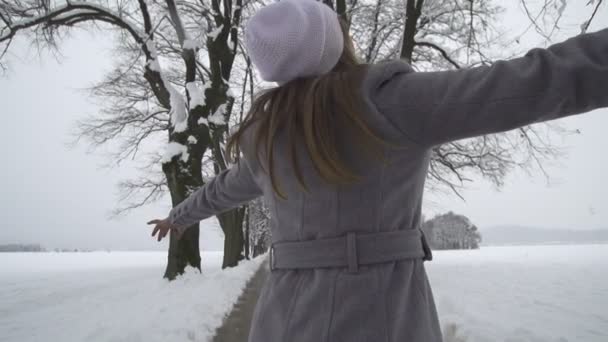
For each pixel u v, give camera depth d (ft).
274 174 3.37
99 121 54.65
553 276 36.19
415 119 2.65
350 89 2.86
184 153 33.58
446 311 16.96
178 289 26.04
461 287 27.66
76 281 40.27
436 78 2.68
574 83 2.14
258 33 3.15
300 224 3.25
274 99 3.30
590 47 2.18
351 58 3.56
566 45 2.29
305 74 3.20
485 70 2.52
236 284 28.09
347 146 2.94
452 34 36.17
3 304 24.89
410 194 3.07
